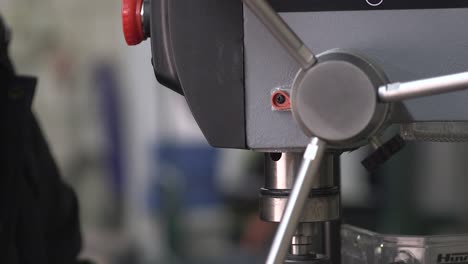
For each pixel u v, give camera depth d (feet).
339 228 4.61
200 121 3.76
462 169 14.33
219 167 17.72
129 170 19.49
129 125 19.44
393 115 3.66
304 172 3.41
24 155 6.17
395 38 3.64
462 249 4.19
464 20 3.64
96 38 20.13
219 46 3.73
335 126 3.38
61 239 6.64
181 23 3.73
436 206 14.14
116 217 19.63
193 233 17.38
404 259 4.17
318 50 3.66
